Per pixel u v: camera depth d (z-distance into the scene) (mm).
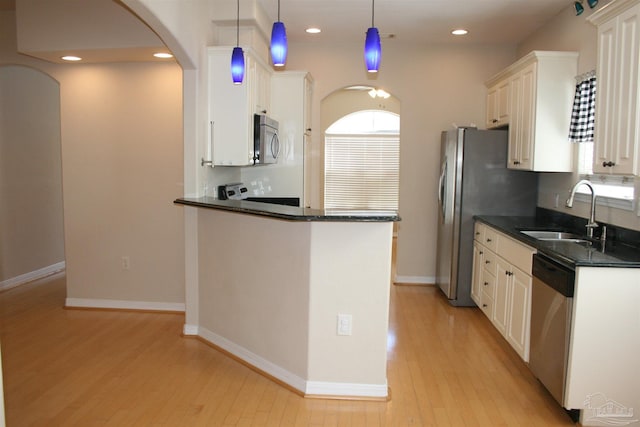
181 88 4504
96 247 4715
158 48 4027
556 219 4422
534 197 4941
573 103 4066
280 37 2828
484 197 4941
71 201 4703
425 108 5707
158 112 4547
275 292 3201
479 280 4648
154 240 4648
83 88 4605
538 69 4070
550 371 2904
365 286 2951
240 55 3352
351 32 5215
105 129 4621
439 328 4320
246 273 3434
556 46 4578
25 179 5742
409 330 4262
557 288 2807
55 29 4078
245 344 3500
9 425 2660
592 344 2652
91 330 4168
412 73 5680
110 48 4039
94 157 4648
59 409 2836
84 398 2969
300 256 3004
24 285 5641
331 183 9148
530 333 3242
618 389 2676
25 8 4102
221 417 2768
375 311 2965
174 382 3193
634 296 2621
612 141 2865
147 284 4691
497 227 4074
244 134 4035
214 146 4082
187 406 2885
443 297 5324
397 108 8859
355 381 3010
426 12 4527
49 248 6172
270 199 5113
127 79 4555
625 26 2732
